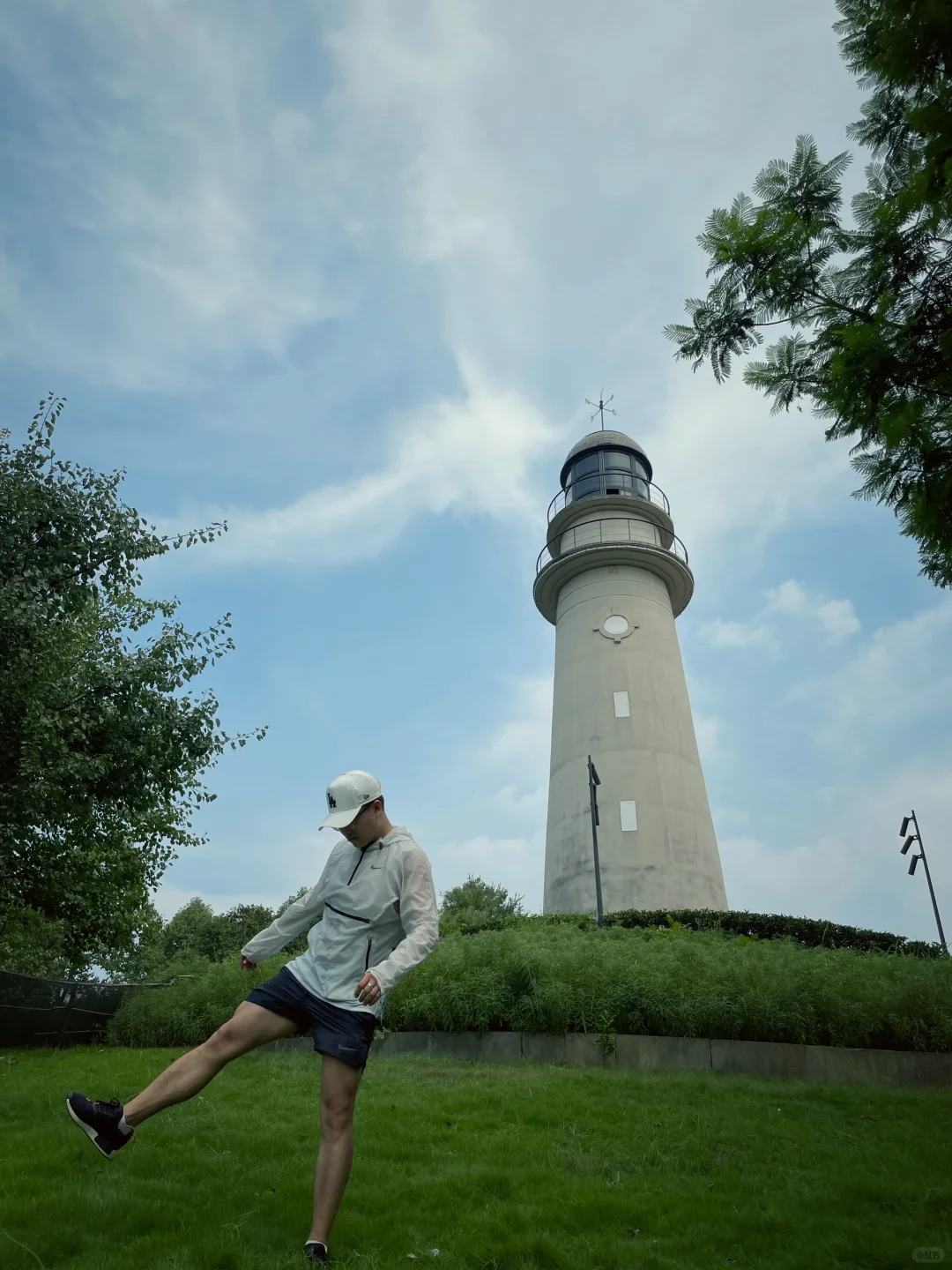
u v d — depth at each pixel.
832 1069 8.93
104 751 12.90
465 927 19.88
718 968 10.18
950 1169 5.08
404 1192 4.32
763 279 5.80
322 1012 3.62
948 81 4.41
